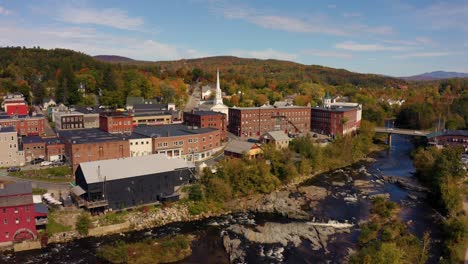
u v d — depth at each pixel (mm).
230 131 166625
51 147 104875
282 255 60406
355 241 65500
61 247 63375
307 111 175500
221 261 59531
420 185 100188
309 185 102125
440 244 62500
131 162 82875
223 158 116188
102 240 66375
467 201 80188
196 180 88375
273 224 73312
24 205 63156
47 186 85250
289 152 107562
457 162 94438
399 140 182000
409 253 55250
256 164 97812
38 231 65812
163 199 80812
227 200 86625
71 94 180875
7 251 61594
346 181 106938
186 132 120375
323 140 142875
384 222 72500
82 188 76312
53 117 153750
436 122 193125
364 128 164750
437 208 82375
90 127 143625
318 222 75250
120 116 121562
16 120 127062
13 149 99938
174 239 64000
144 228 72188
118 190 76438
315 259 58969
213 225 74500
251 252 61344
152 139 109188
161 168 82938
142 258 58469
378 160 136625
